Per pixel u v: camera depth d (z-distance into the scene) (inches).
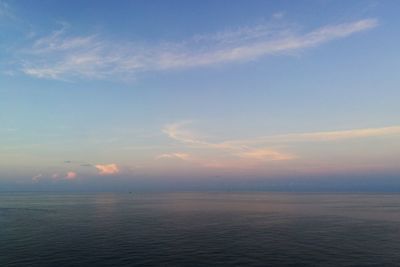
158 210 6722.4
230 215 5580.7
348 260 2352.4
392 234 3440.0
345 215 5492.1
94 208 7303.2
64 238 3260.3
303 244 2903.5
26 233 3587.6
